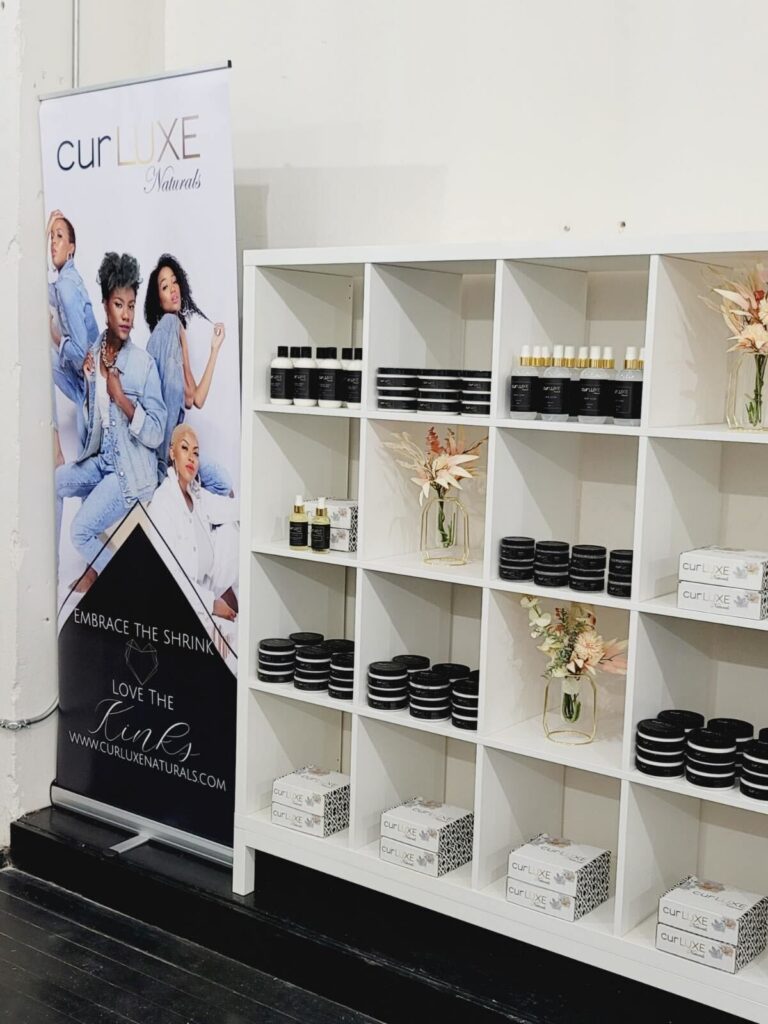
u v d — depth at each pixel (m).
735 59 2.94
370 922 3.31
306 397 3.31
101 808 3.99
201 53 3.97
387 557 3.25
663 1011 2.87
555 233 3.26
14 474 3.92
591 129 3.18
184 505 3.64
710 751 2.69
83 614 3.96
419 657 3.31
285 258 3.24
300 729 3.63
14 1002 3.16
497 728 3.04
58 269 3.80
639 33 3.08
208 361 3.50
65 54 3.88
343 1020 3.10
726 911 2.69
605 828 3.27
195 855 3.74
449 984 2.98
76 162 3.70
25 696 4.03
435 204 3.47
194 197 3.45
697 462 2.89
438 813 3.23
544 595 2.86
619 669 2.91
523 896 2.96
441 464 3.09
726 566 2.61
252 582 3.41
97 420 3.80
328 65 3.66
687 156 3.03
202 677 3.67
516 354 2.95
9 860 4.02
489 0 3.32
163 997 3.20
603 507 3.21
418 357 3.28
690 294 2.78
